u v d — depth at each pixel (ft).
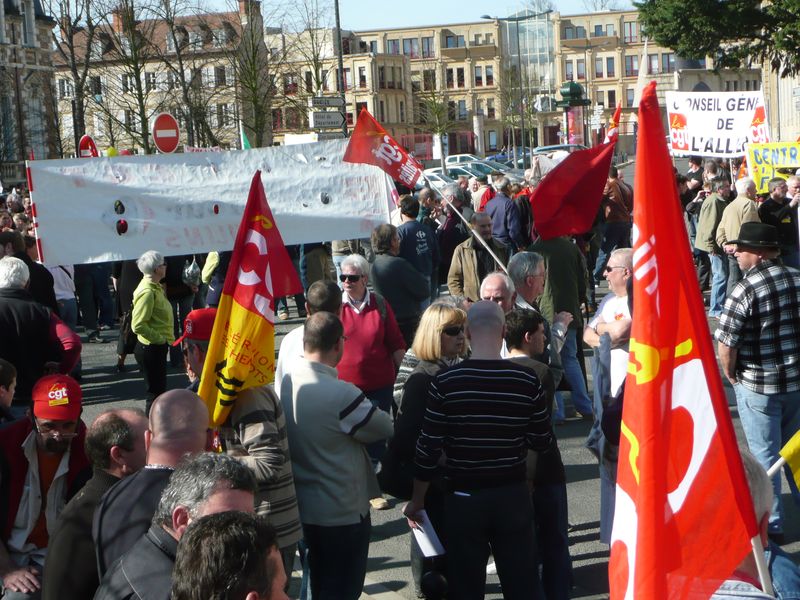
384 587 20.38
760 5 133.49
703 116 56.70
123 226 28.58
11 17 215.31
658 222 9.32
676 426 9.50
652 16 125.18
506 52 316.81
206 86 154.20
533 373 15.84
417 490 16.84
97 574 12.68
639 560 9.44
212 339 15.46
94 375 42.52
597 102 364.79
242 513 8.64
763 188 53.52
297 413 16.51
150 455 12.70
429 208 53.01
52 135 179.42
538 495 17.69
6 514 15.21
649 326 9.39
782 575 10.62
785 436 20.84
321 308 22.00
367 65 327.67
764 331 20.26
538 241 31.73
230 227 29.60
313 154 30.78
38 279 32.42
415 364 20.51
